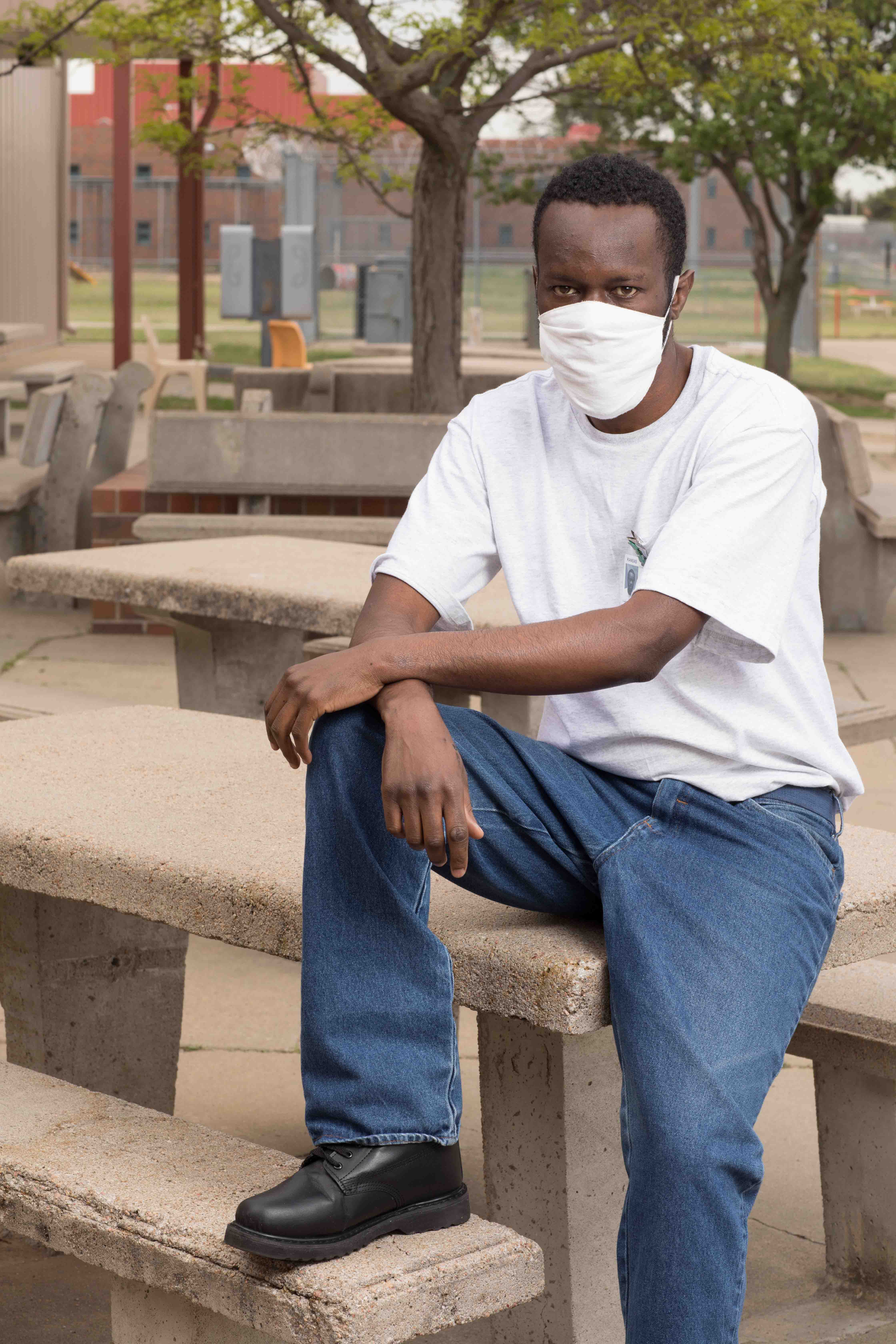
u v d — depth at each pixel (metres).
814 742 2.09
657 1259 1.74
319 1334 1.64
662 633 1.94
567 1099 2.21
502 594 3.86
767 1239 2.77
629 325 1.99
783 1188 2.95
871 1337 2.44
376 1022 1.81
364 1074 1.78
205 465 7.41
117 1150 1.95
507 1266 1.75
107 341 27.27
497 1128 2.30
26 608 8.27
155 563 4.40
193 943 4.25
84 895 2.25
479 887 2.03
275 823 2.35
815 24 8.31
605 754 2.07
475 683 1.92
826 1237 2.62
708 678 2.04
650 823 1.98
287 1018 3.71
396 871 1.84
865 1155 2.54
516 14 7.52
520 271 27.42
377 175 10.05
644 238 2.01
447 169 8.18
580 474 2.14
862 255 40.31
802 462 2.04
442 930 1.99
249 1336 1.86
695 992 1.80
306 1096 1.82
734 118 13.68
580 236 2.01
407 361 12.92
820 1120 2.60
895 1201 2.53
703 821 1.96
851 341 32.72
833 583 7.91
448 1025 1.83
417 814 1.81
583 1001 1.85
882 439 15.79
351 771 1.85
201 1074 3.37
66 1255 2.74
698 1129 1.73
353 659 1.90
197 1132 2.01
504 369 11.33
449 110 8.09
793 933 1.88
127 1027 2.92
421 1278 1.68
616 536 2.12
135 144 11.21
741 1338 2.42
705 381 2.11
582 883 2.00
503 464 2.20
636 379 2.02
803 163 13.74
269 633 4.81
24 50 9.39
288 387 11.69
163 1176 1.87
